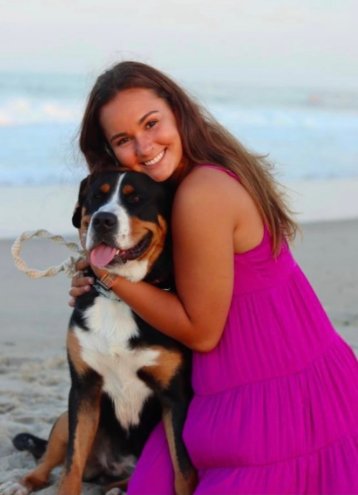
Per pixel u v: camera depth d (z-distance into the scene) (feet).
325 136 69.77
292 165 53.26
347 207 40.11
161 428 11.55
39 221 33.01
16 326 20.44
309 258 28.19
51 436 12.18
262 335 10.41
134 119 10.86
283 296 10.62
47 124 61.36
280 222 11.14
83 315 11.47
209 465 10.39
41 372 17.19
